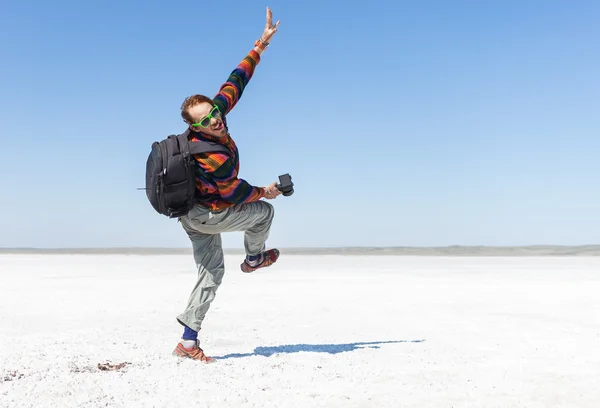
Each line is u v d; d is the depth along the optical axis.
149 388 4.45
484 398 4.39
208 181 5.03
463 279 17.20
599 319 8.88
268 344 6.68
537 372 5.27
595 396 4.49
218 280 5.62
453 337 7.22
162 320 8.77
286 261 31.92
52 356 5.68
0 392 4.26
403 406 4.15
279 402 4.18
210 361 5.49
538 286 14.73
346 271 21.59
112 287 14.74
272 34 5.74
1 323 8.38
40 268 24.09
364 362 5.60
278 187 5.16
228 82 5.52
